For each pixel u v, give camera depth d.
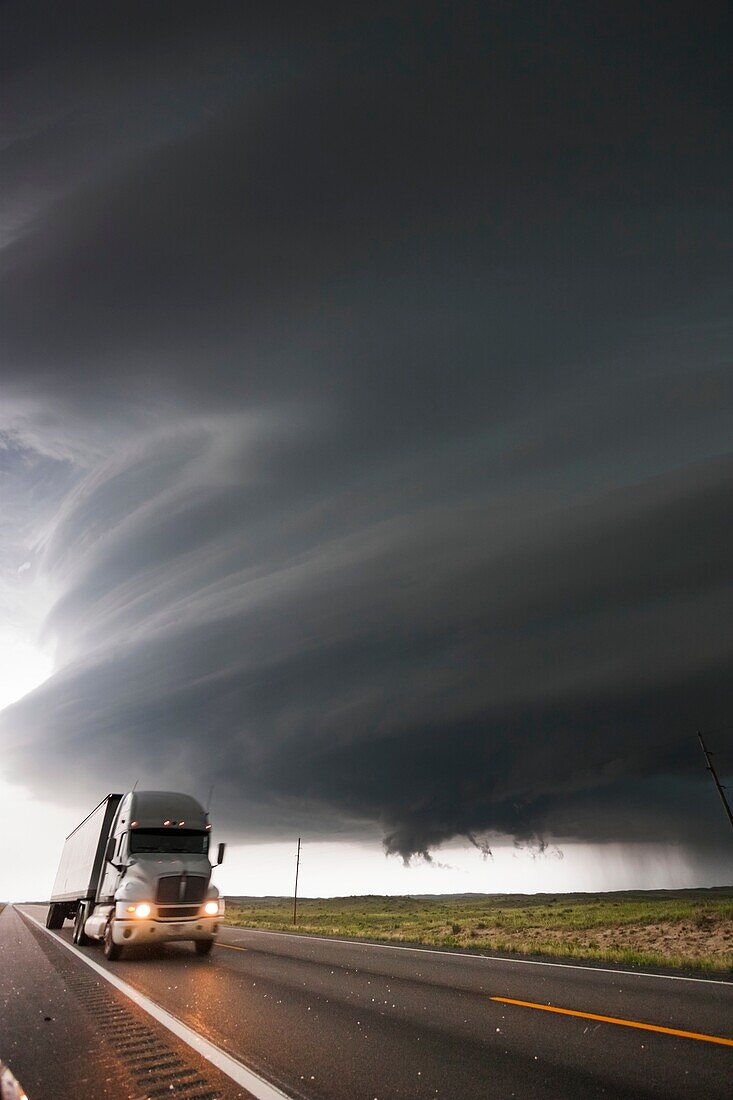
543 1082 5.25
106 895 16.36
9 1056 6.02
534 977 11.30
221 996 9.34
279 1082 5.24
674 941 18.91
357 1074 5.45
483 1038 6.73
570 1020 7.58
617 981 10.67
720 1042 6.46
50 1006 8.56
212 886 15.38
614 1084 5.19
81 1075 5.41
